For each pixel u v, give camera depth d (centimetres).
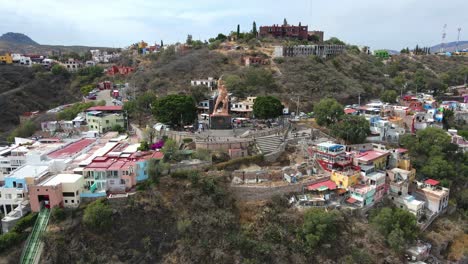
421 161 11175
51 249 7119
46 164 8825
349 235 8169
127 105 13238
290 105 15150
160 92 15875
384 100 17612
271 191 8744
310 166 9938
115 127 12588
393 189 9894
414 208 9244
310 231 7862
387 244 8169
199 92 14812
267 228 8044
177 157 9519
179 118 11881
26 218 7356
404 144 11800
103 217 7500
